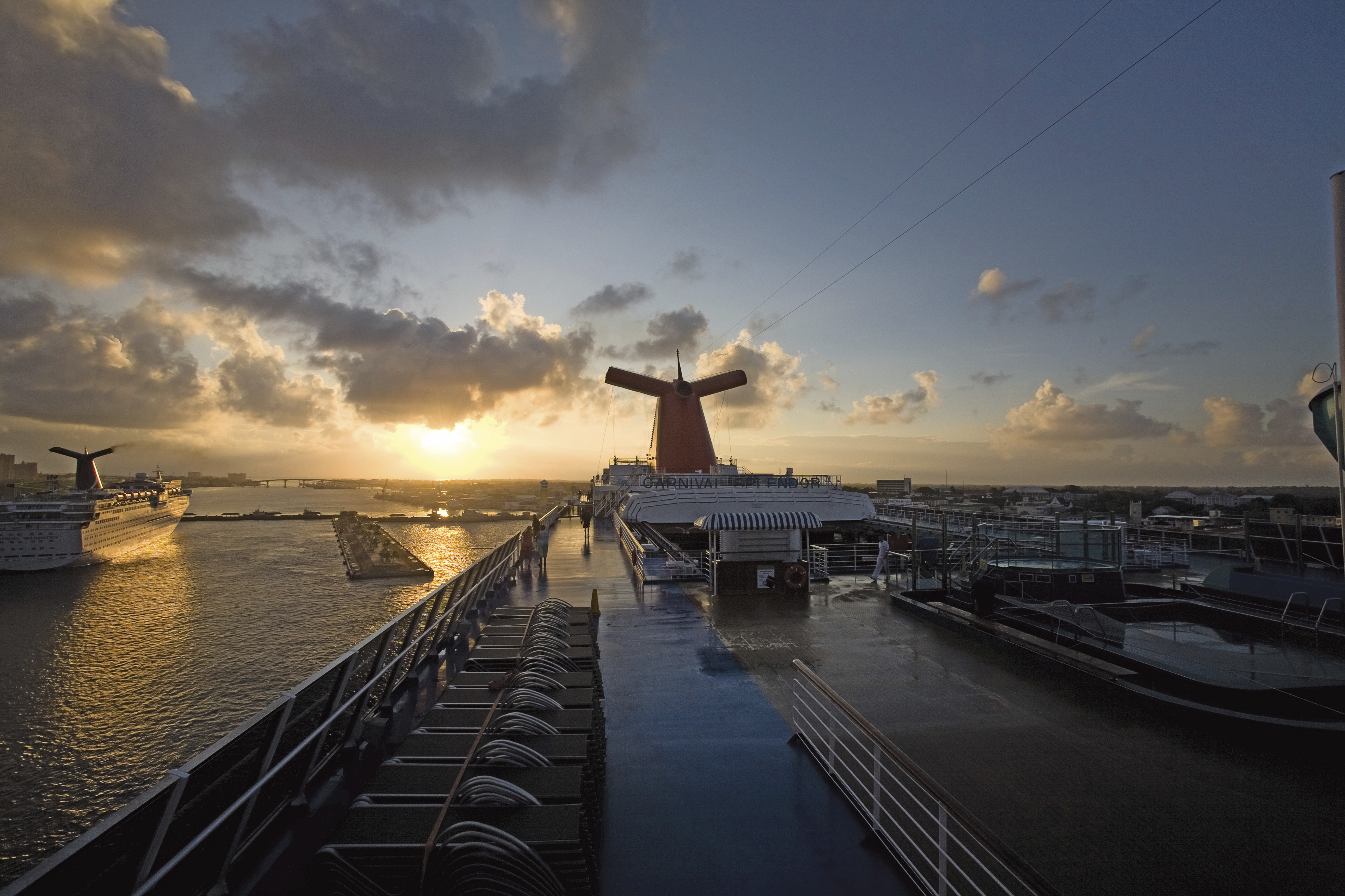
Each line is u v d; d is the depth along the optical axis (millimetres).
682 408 43531
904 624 13211
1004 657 10758
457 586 10828
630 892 4738
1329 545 13945
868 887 4812
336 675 5906
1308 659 9297
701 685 9445
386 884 3758
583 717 6047
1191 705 7828
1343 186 4637
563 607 10969
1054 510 31859
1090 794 6164
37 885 2883
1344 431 5086
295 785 5473
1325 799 6043
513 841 3627
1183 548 20141
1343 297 4578
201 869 4445
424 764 4973
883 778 6508
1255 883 4855
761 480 33062
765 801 6086
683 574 18625
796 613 14211
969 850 4621
